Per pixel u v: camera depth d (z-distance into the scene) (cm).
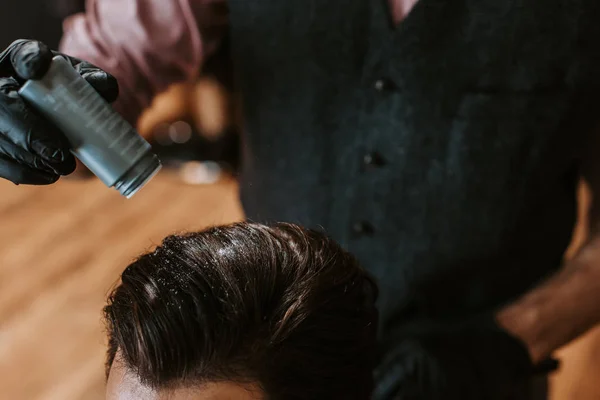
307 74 71
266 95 74
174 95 202
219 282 39
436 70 67
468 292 80
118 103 69
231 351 38
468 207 74
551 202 77
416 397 62
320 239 46
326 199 77
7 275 179
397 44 66
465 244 76
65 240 190
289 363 39
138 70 70
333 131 74
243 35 71
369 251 79
